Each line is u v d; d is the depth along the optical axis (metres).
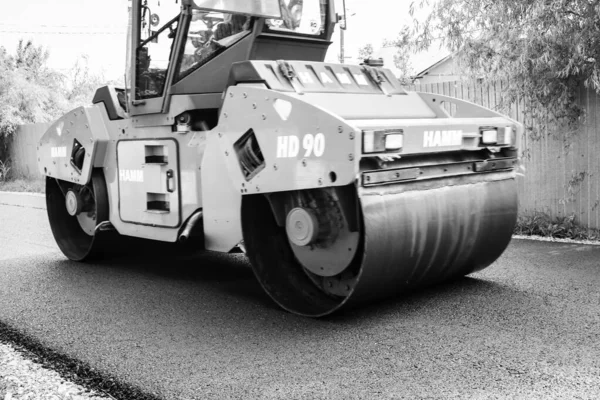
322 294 4.82
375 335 4.09
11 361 3.89
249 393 3.28
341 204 4.27
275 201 4.74
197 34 5.27
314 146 4.13
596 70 6.54
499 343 3.84
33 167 19.36
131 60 5.64
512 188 5.18
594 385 3.21
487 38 7.36
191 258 6.80
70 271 6.28
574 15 6.70
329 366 3.60
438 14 7.67
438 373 3.43
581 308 4.46
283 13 5.49
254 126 4.55
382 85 5.30
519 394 3.13
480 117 5.32
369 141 3.97
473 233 4.84
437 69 21.02
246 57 5.36
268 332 4.24
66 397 3.34
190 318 4.60
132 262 6.66
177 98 5.27
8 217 10.53
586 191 7.25
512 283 5.21
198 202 5.21
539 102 7.36
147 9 5.49
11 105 20.53
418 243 4.43
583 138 7.21
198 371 3.59
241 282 5.69
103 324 4.51
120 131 5.93
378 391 3.24
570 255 6.18
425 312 4.52
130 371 3.62
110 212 6.20
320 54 5.89
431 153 4.53
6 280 5.93
